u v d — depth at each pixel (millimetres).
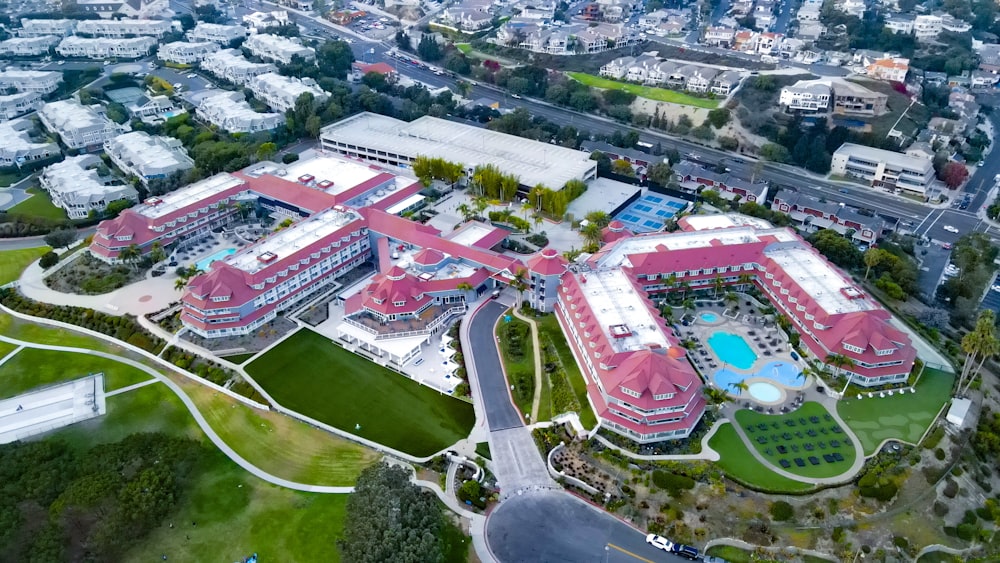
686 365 192750
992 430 186500
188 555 155750
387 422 192500
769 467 173625
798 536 157625
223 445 185625
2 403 199500
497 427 190625
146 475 166625
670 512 162875
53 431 189000
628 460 176000
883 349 195750
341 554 149625
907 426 186125
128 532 155500
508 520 163875
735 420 188625
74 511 156750
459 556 155375
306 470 178375
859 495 165625
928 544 156625
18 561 148375
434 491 171375
